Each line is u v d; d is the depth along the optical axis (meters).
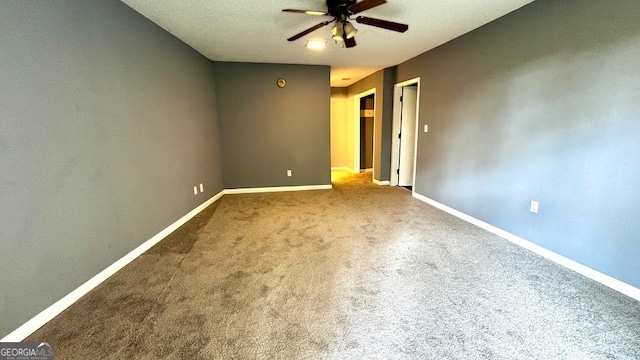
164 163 3.19
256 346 1.58
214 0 2.48
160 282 2.23
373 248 2.84
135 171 2.67
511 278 2.24
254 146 5.28
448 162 3.95
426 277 2.27
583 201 2.28
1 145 1.53
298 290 2.12
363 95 6.63
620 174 2.03
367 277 2.29
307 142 5.46
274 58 4.70
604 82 2.09
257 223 3.61
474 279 2.24
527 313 1.82
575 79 2.28
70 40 1.95
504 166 3.02
